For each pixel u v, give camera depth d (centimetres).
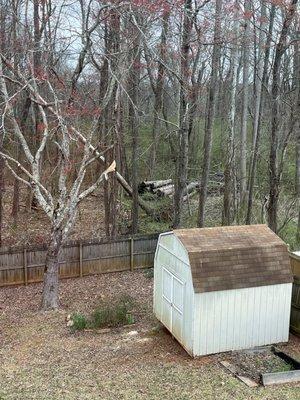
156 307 1139
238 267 975
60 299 1364
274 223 1662
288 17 1512
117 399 793
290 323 1087
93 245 1584
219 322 960
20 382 865
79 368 923
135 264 1661
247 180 2317
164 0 1273
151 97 2738
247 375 881
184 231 1034
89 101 1620
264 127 2541
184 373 887
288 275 1008
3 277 1475
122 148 2041
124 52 1330
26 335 1107
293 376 862
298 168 2467
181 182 1659
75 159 1822
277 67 1566
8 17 2083
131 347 1023
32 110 1958
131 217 2120
